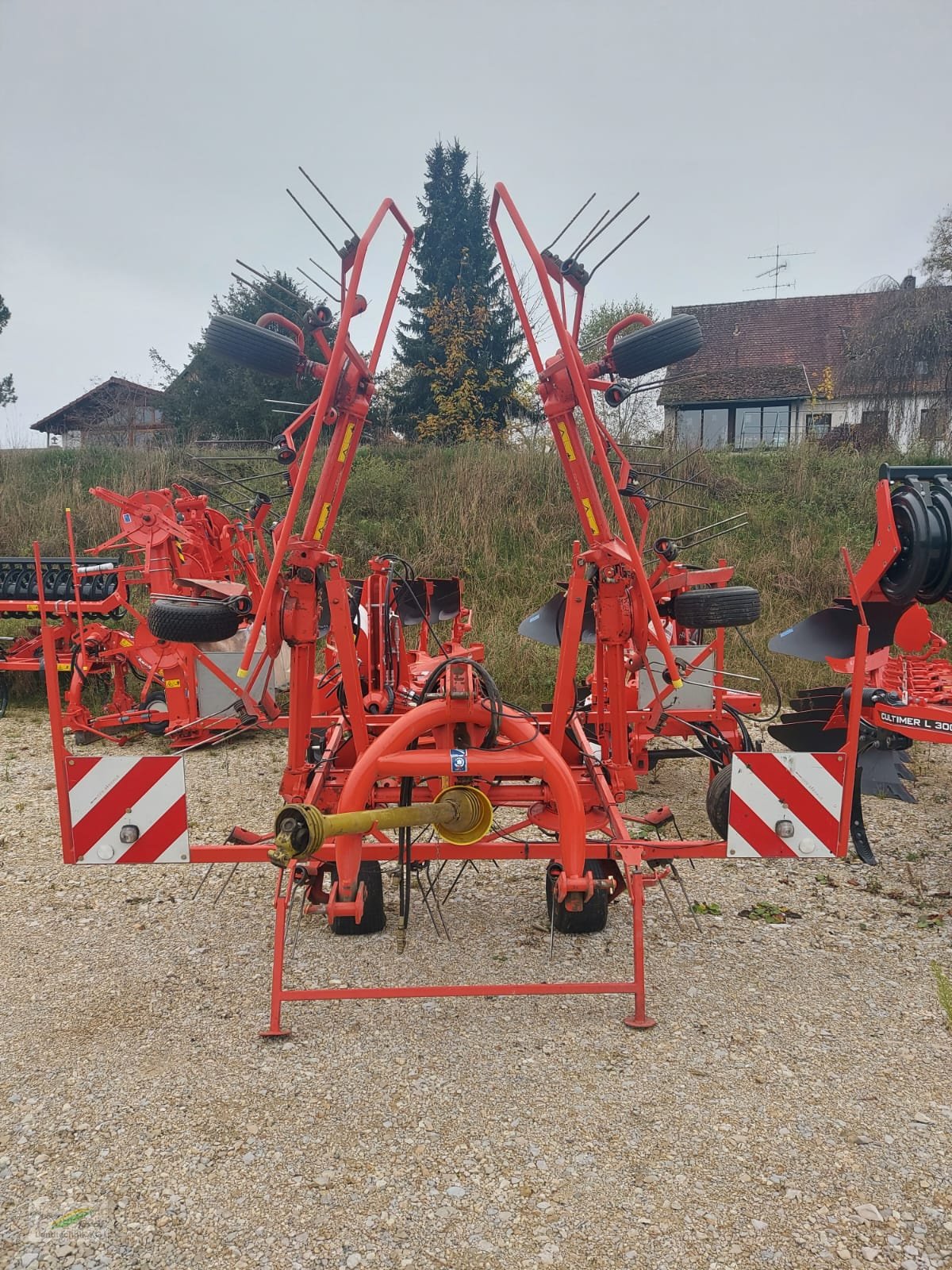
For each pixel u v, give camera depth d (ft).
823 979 11.45
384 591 14.96
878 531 15.71
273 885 14.67
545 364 11.72
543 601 37.99
